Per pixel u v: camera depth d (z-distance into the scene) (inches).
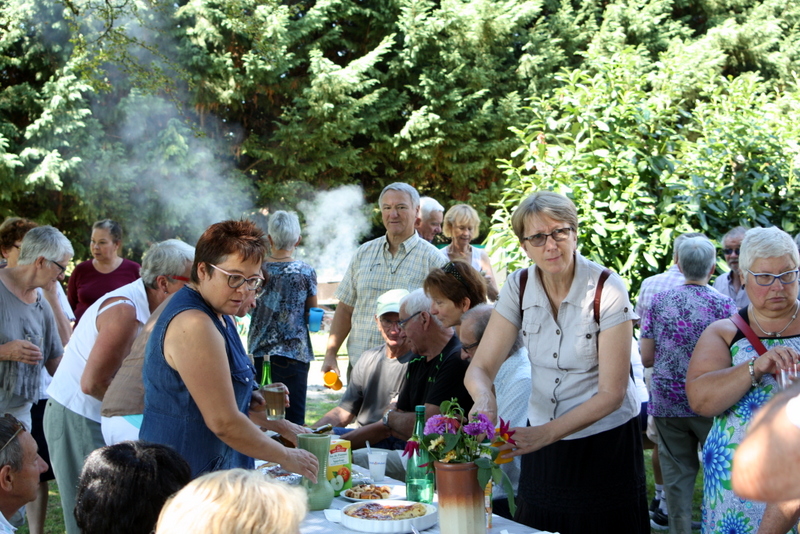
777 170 226.4
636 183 214.4
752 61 674.8
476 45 616.4
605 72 237.9
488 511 87.0
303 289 191.0
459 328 116.9
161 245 115.0
